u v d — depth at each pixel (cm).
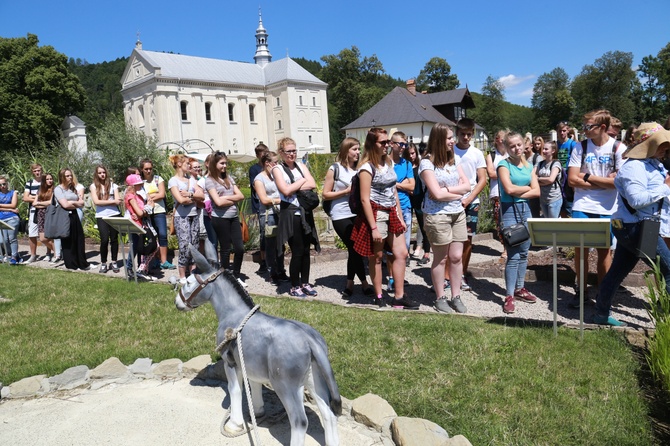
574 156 589
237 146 8225
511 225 629
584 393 392
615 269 513
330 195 675
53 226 966
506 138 629
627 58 8325
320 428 376
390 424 363
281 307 639
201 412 409
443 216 581
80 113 5372
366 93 9306
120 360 504
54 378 463
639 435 338
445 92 6278
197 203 781
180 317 628
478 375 427
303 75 8594
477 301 660
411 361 461
